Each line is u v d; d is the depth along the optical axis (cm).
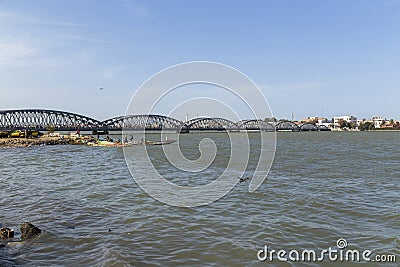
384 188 2714
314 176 3397
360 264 1264
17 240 1483
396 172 3700
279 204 2169
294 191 2589
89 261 1263
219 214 1938
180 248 1403
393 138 14775
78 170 4072
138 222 1773
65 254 1332
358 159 5275
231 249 1393
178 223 1756
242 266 1238
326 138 15012
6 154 6450
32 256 1310
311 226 1695
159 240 1498
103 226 1702
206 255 1332
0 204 2172
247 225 1717
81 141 9850
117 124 17050
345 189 2667
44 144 9331
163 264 1245
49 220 1798
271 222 1766
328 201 2228
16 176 3528
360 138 14900
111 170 4066
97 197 2400
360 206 2095
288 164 4544
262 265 1247
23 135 10850
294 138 15000
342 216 1883
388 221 1784
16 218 1842
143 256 1316
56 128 15050
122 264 1213
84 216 1886
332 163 4669
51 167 4394
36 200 2291
